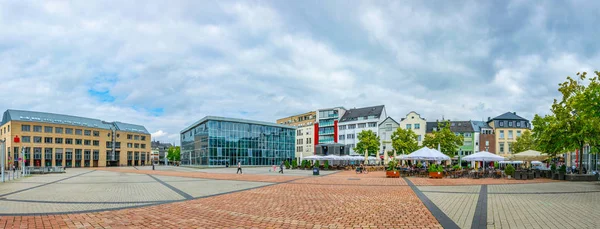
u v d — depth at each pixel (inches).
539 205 515.2
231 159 2812.5
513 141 2856.8
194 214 441.1
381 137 3334.2
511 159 1291.8
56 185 923.4
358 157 2073.1
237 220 402.3
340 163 3095.5
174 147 6112.2
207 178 1190.9
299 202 548.4
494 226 369.1
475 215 431.8
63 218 415.2
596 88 769.6
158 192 708.7
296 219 407.8
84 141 4005.9
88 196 639.1
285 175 1379.2
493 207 495.2
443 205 514.9
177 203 540.1
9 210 474.0
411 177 1187.9
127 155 4603.8
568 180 1049.5
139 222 391.9
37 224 381.7
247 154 2935.5
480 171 1194.0
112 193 692.1
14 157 3341.5
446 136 2140.7
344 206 505.7
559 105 1143.6
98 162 4151.1
